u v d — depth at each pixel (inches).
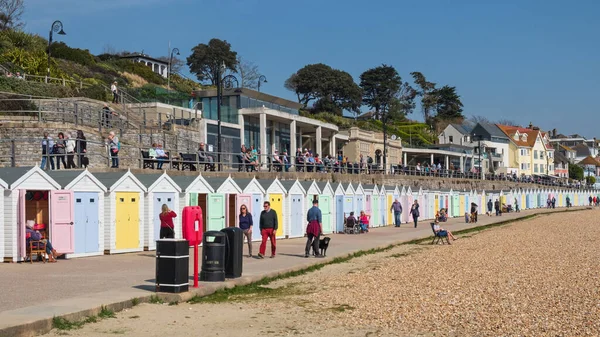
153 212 979.3
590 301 618.8
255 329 466.9
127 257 875.4
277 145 2374.5
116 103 1834.4
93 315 478.6
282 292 650.2
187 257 575.5
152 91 2256.4
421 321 515.8
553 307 585.3
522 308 578.6
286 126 2452.0
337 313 540.7
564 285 729.6
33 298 525.7
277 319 507.5
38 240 808.9
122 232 932.0
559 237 1514.5
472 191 2795.3
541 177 4687.5
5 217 798.5
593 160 7037.4
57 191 837.8
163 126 1733.5
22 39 2566.4
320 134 2561.5
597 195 5364.2
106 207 914.1
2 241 797.2
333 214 1482.5
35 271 716.0
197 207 595.8
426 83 6328.7
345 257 981.8
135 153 1470.2
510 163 5162.4
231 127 2059.5
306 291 660.1
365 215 1530.5
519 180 4025.6
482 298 633.0
